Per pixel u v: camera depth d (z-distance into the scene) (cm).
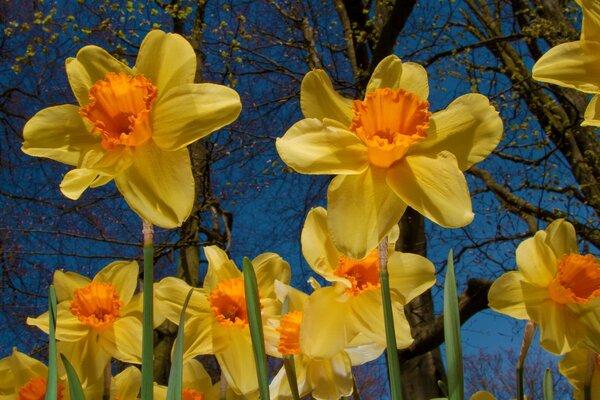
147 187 33
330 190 32
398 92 34
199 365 51
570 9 196
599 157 174
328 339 43
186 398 48
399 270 46
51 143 34
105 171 33
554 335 42
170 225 32
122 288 51
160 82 34
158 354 167
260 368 29
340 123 34
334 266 45
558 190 179
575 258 43
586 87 34
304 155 32
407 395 168
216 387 51
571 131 189
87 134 34
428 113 33
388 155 32
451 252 28
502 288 44
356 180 33
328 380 45
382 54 169
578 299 42
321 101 34
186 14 165
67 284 51
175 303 51
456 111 34
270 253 52
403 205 32
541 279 44
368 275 44
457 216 31
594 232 167
